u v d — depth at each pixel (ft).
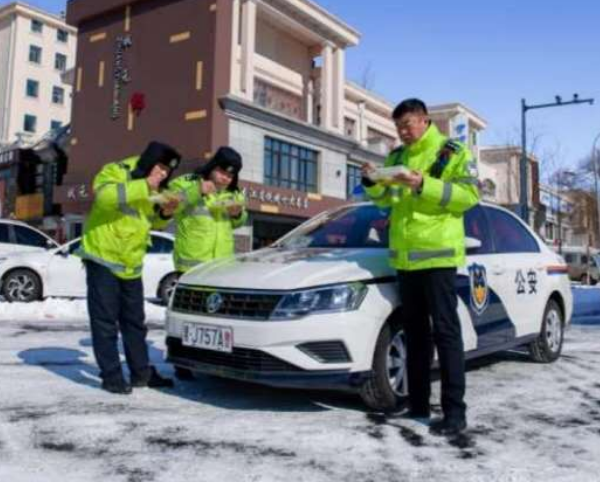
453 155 12.10
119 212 14.26
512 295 17.43
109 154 79.10
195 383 15.66
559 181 129.80
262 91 84.48
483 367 18.92
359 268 13.20
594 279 116.57
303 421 12.35
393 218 12.65
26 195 94.02
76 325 27.30
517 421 12.67
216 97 70.23
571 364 19.51
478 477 9.45
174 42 74.13
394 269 13.55
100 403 13.42
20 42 155.02
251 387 15.28
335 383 12.26
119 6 78.89
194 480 9.18
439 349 12.00
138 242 14.71
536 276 18.94
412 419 12.65
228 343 12.66
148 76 76.07
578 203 142.72
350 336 12.32
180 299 14.07
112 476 9.28
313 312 12.23
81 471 9.46
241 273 13.42
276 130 76.59
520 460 10.27
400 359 13.46
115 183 13.66
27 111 156.04
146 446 10.64
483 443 11.14
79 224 85.81
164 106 74.13
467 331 15.16
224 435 11.34
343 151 88.12
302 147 81.41
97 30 81.97
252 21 75.56
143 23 77.25
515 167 136.98
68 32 165.68
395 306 13.14
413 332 12.69
